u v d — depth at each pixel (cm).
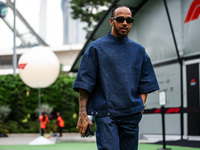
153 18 902
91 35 925
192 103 798
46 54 961
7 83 1599
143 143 795
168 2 858
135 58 214
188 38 813
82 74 208
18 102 1584
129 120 207
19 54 3331
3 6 2641
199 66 786
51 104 1639
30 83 967
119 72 207
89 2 2136
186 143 707
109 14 816
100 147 200
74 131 1584
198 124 768
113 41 212
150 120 900
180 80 831
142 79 224
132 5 888
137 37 963
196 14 793
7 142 1020
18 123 1585
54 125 1541
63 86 1653
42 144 905
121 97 205
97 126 208
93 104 211
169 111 611
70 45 3284
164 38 874
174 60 850
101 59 208
